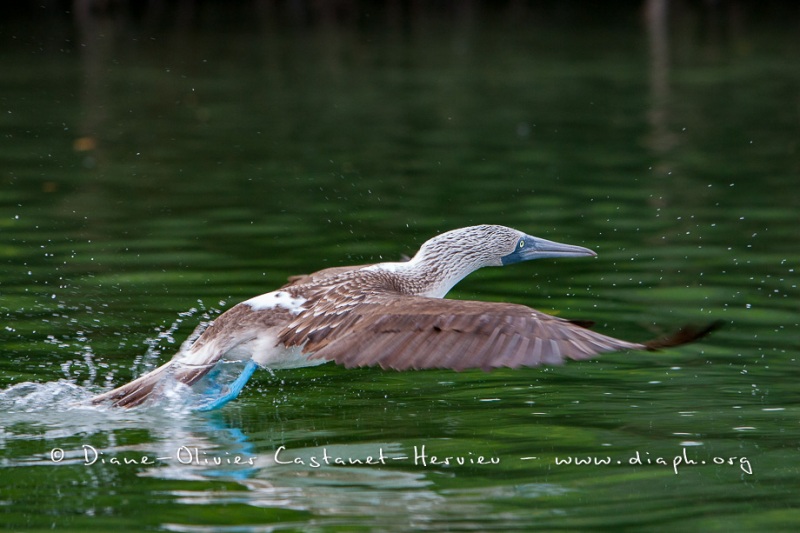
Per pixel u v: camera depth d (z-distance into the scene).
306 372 11.00
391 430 9.09
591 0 54.34
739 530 6.96
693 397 9.83
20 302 12.51
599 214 17.27
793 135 24.27
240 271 13.90
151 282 13.39
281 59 37.25
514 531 7.00
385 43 41.81
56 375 10.29
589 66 35.88
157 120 26.03
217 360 9.20
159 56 37.16
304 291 9.44
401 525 7.08
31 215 16.81
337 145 23.23
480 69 35.31
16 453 8.43
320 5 49.66
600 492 7.65
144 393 9.23
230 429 9.10
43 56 36.44
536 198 18.38
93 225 16.28
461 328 7.17
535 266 14.69
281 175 20.14
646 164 21.42
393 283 9.61
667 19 49.03
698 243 15.54
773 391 9.94
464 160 21.75
